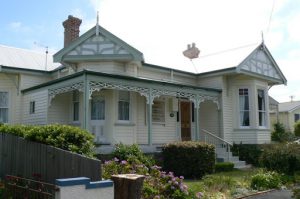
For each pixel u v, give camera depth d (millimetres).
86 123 12906
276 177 12773
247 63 19656
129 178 6410
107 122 15438
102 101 15742
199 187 9977
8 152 8953
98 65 16109
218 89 19141
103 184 5879
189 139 19875
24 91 17719
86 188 5660
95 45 15953
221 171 15273
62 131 7965
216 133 19641
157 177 8969
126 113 16188
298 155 13953
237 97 20062
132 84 14617
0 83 17688
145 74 17969
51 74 19094
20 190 6738
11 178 7312
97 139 15219
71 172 6930
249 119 19812
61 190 5395
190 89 17344
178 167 13617
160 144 17500
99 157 12242
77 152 7570
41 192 6020
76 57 15938
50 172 7418
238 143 19719
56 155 7320
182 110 19828
